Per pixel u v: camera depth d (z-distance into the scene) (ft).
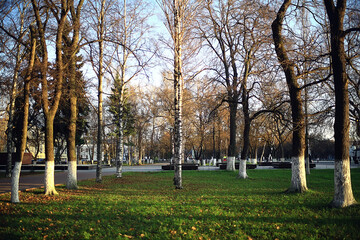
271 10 47.85
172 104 94.48
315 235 21.38
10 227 24.36
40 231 23.21
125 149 273.75
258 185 55.98
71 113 53.98
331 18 32.22
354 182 58.80
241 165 73.05
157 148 200.54
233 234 21.88
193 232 22.59
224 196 40.63
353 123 56.90
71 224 25.50
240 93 70.18
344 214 26.76
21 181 70.64
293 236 21.13
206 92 69.82
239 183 60.34
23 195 43.70
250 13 58.34
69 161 53.36
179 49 53.88
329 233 21.62
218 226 24.08
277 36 43.47
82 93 52.54
